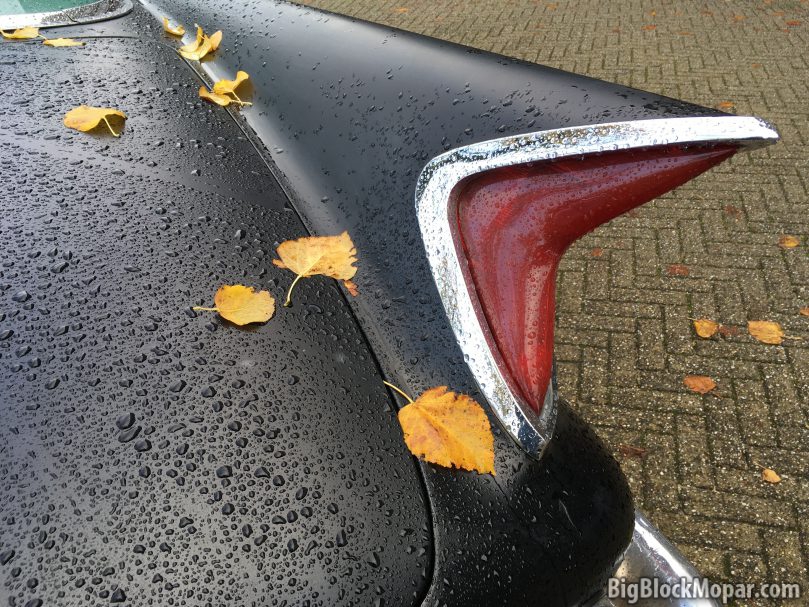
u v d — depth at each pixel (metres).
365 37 0.87
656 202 2.12
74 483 0.46
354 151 0.75
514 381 0.60
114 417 0.50
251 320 0.59
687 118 0.52
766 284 1.75
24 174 0.66
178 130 0.78
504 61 0.74
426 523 0.52
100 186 0.67
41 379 0.51
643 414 1.42
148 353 0.54
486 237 0.61
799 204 2.04
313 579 0.47
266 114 0.86
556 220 0.58
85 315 0.55
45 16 0.99
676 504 1.24
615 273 1.84
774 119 2.48
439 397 0.59
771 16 3.50
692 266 1.84
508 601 0.53
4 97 0.75
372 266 0.67
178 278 0.60
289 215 0.72
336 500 0.50
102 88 0.81
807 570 1.12
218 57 0.98
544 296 0.61
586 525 0.60
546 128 0.60
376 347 0.63
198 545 0.46
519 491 0.58
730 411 1.41
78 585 0.43
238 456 0.50
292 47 0.92
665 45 3.21
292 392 0.55
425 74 0.75
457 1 4.06
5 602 0.41
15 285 0.56
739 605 1.08
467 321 0.60
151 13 1.10
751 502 1.23
